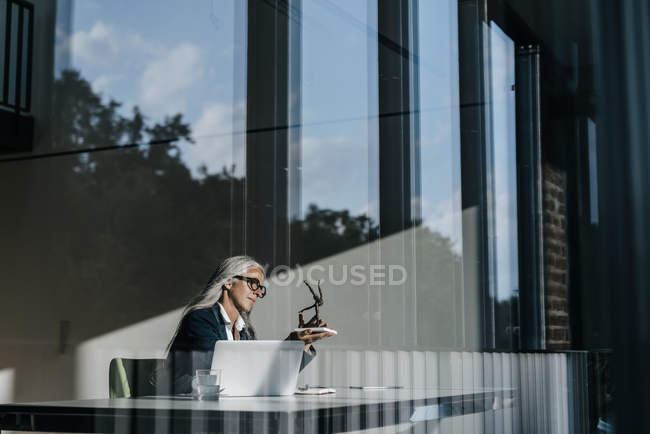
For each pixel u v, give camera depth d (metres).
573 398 1.49
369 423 1.45
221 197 1.48
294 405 1.50
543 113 1.56
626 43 1.15
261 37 1.49
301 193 1.44
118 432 1.49
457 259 1.48
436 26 1.51
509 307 1.54
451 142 1.50
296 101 1.46
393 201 1.43
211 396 1.56
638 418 1.09
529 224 1.55
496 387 1.52
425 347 1.45
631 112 1.14
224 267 1.46
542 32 1.57
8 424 1.53
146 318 1.50
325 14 1.47
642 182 1.13
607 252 1.15
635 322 1.11
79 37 1.57
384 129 1.45
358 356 1.44
